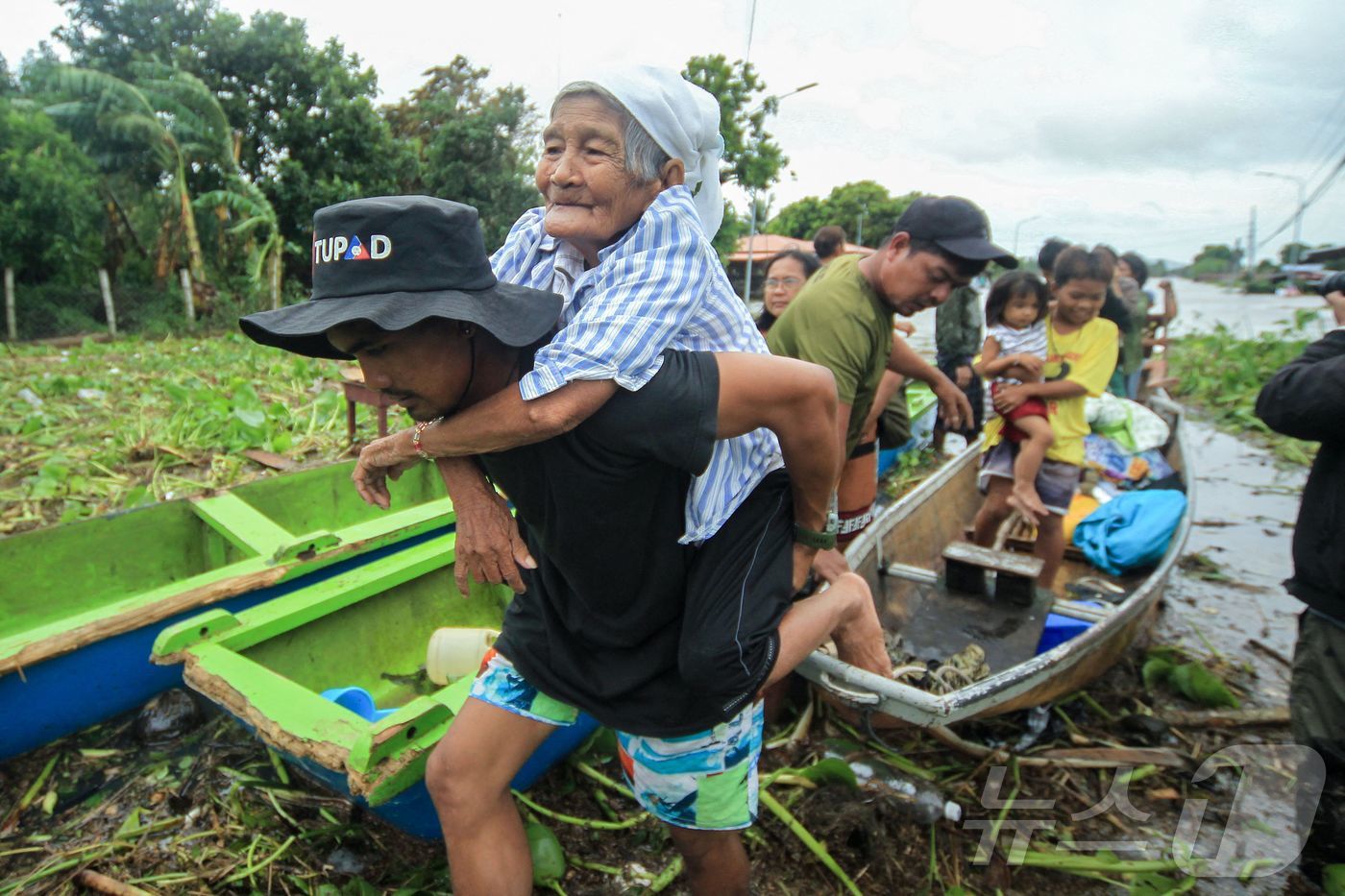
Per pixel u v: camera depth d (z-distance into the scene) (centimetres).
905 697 228
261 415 599
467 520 158
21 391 755
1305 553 238
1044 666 260
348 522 404
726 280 162
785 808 264
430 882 232
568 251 158
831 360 252
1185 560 515
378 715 259
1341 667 234
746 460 161
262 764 273
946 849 256
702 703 162
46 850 241
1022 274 396
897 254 254
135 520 327
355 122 1983
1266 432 862
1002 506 411
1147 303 801
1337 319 237
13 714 261
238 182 1714
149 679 288
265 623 267
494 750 173
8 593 298
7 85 1981
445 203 130
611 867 246
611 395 132
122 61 2016
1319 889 246
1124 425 554
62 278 1563
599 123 142
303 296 1914
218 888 230
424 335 130
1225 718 324
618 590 157
